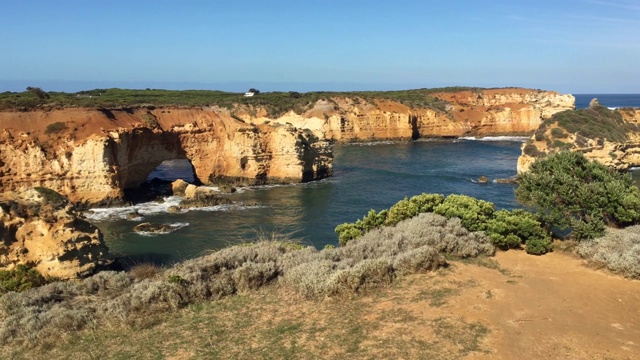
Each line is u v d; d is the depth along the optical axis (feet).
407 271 49.55
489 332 35.86
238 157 212.64
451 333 35.94
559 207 62.28
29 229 86.07
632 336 35.40
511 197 179.73
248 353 35.73
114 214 160.25
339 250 58.29
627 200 60.08
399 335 36.17
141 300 45.50
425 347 34.19
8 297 49.21
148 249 122.62
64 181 167.02
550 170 66.74
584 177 65.31
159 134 202.90
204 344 37.86
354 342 35.78
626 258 49.34
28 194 92.38
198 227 143.13
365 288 45.60
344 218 151.64
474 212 63.36
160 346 38.11
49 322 43.04
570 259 55.11
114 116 193.26
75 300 49.37
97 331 41.63
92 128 178.09
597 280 47.75
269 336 38.22
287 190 199.62
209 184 213.66
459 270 50.26
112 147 175.94
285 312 42.88
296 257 56.90
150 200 181.57
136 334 40.57
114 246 125.49
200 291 47.57
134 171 195.72
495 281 47.09
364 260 49.47
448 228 59.82
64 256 86.38
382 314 40.14
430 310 40.11
